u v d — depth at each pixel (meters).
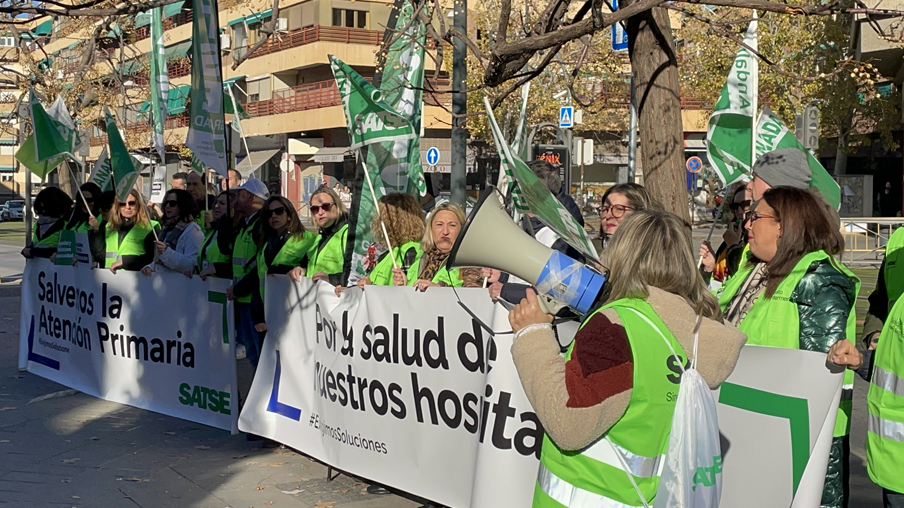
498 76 6.55
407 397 4.75
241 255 8.03
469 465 4.36
